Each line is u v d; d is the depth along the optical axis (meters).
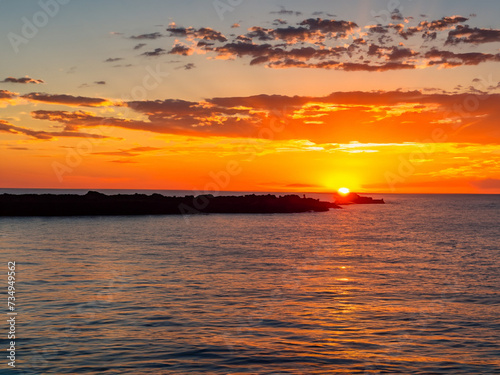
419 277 30.20
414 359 15.00
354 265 35.41
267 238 57.22
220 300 22.72
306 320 19.34
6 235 55.59
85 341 16.30
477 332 17.92
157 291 24.56
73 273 29.67
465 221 98.81
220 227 73.94
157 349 15.59
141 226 72.56
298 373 13.80
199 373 13.67
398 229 75.31
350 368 14.23
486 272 32.56
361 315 20.22
